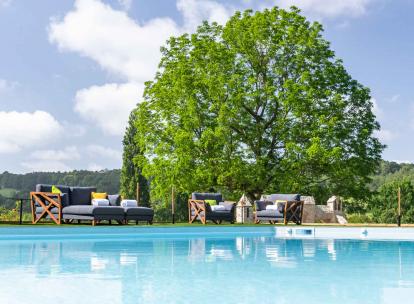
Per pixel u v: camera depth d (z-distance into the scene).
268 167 27.55
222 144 25.84
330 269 6.75
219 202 18.31
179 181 26.50
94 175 55.31
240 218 21.16
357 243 11.55
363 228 14.81
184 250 9.28
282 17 27.55
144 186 41.66
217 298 4.68
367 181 28.27
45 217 14.34
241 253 8.80
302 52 26.92
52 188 14.64
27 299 4.58
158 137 27.86
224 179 26.34
